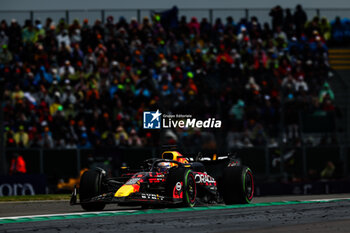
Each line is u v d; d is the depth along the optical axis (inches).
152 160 1249.4
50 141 2800.2
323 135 3019.2
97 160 2610.7
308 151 2930.6
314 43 3752.5
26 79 3085.6
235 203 1259.8
